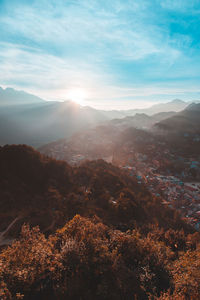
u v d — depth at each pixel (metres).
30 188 47.97
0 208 35.94
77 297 10.41
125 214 41.28
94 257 12.91
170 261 16.38
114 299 10.57
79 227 16.86
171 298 10.15
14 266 10.82
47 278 11.32
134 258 15.51
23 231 15.30
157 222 46.19
